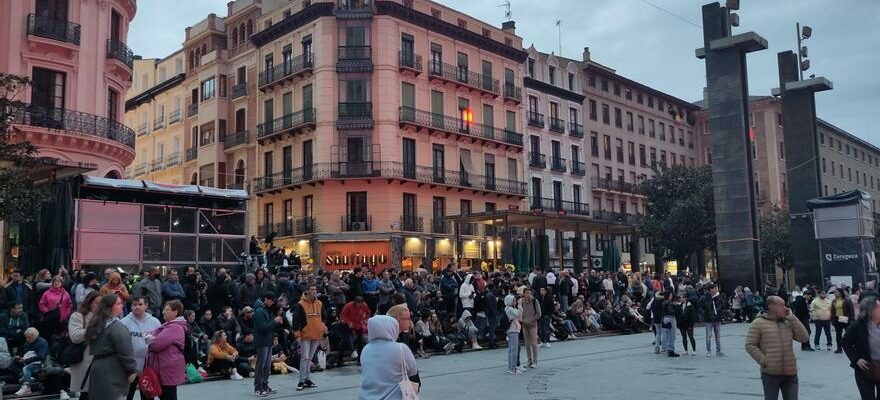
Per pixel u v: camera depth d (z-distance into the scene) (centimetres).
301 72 4203
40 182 1908
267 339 1212
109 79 2852
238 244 2228
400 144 4166
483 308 2061
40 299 1350
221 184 4766
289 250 4228
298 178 4206
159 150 5472
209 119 4875
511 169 4894
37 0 2606
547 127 5250
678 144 6775
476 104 4681
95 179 1881
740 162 3023
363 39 4156
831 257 2934
